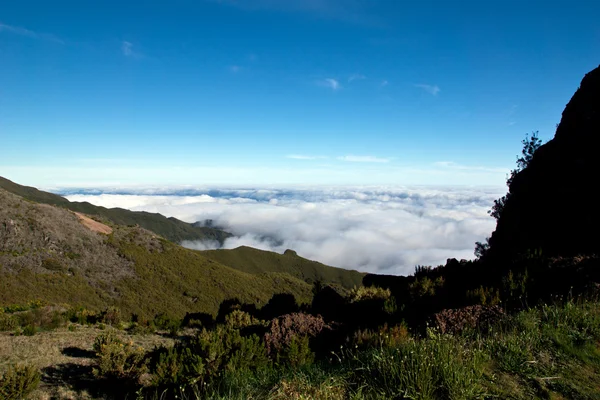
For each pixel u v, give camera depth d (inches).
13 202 2426.2
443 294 361.4
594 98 549.3
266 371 167.0
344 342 255.4
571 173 498.6
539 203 536.1
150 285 2365.9
